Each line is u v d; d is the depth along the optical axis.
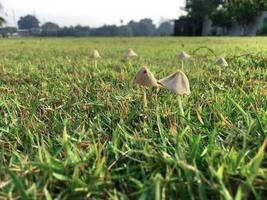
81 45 1.37
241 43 1.06
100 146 0.12
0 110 0.20
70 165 0.11
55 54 0.76
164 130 0.14
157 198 0.08
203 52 0.68
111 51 0.84
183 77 0.15
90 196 0.10
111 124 0.16
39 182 0.10
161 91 0.22
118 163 0.12
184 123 0.15
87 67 0.41
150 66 0.39
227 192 0.09
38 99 0.21
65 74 0.34
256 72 0.29
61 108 0.19
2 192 0.09
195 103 0.19
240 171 0.10
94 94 0.22
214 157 0.11
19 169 0.11
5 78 0.32
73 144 0.12
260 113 0.16
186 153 0.12
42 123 0.16
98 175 0.10
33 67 0.42
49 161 0.10
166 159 0.11
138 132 0.14
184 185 0.10
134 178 0.11
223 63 0.30
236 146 0.12
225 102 0.18
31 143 0.13
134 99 0.20
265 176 0.10
